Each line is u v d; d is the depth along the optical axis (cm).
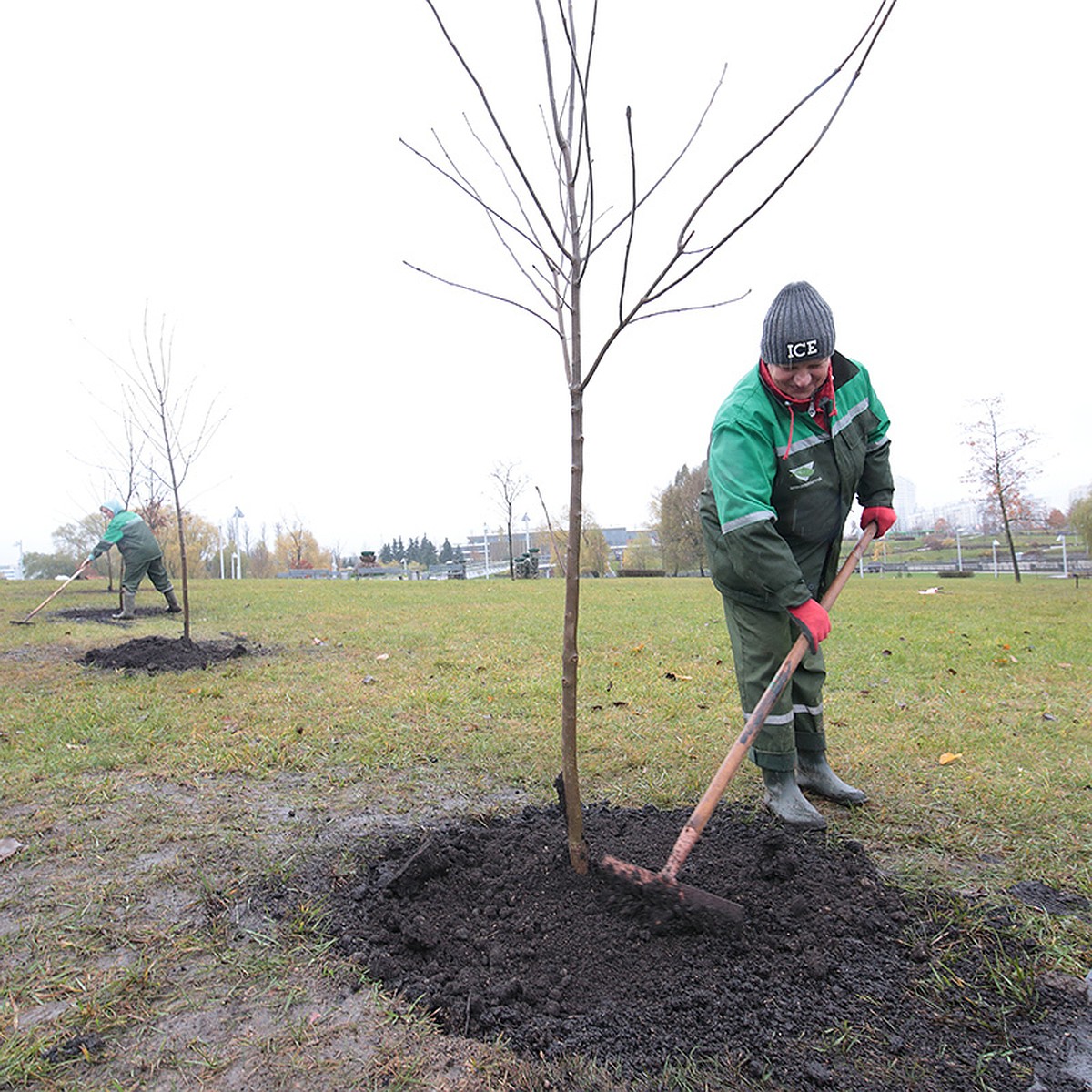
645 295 229
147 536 1101
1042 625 1011
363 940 245
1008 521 2519
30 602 1366
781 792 339
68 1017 210
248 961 236
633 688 596
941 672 660
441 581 2209
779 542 291
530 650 781
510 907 263
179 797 375
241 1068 191
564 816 331
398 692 583
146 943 247
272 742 454
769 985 222
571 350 248
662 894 247
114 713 520
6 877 293
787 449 318
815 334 290
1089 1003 217
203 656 735
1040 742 455
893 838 325
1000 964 232
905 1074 191
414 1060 192
